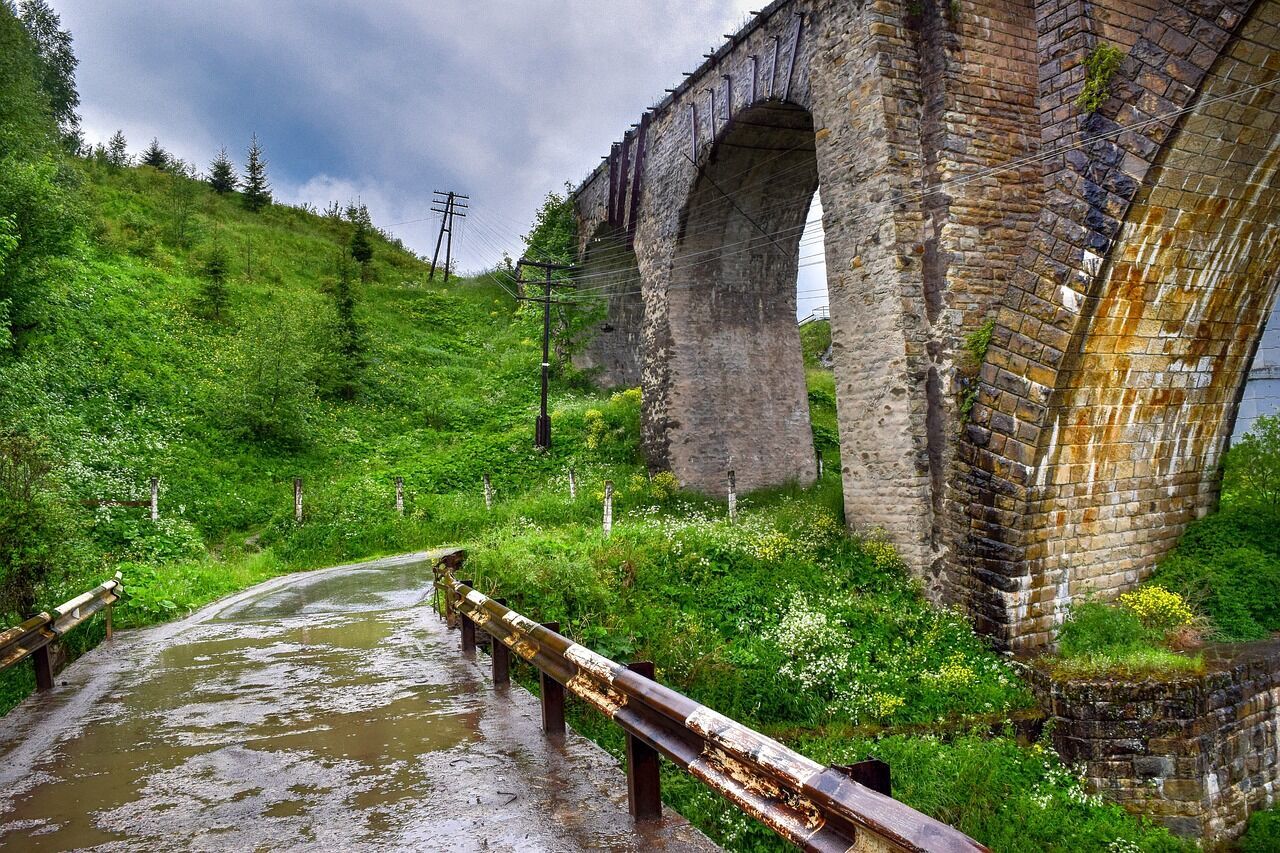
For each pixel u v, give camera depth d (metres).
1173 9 8.80
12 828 3.52
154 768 4.30
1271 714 8.58
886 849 1.99
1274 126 9.09
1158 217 9.20
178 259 29.86
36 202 16.42
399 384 27.17
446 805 3.66
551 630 4.76
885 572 11.18
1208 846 7.62
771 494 18.06
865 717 8.45
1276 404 17.16
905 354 11.18
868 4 11.66
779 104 14.59
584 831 3.32
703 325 19.08
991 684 8.95
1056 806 7.14
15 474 8.95
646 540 11.39
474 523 17.36
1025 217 11.64
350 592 11.50
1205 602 10.05
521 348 31.72
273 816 3.58
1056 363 9.54
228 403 19.58
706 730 2.88
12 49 22.61
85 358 18.84
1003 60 11.72
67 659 7.55
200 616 10.00
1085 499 10.24
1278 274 10.50
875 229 11.64
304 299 26.98
